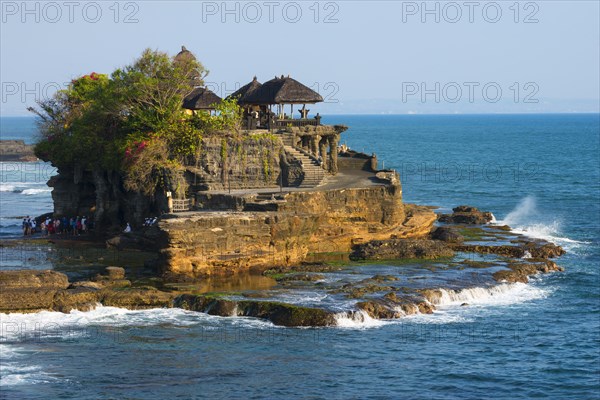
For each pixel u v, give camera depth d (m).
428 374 49.91
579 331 57.28
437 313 60.09
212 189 79.75
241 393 46.47
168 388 46.78
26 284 59.09
